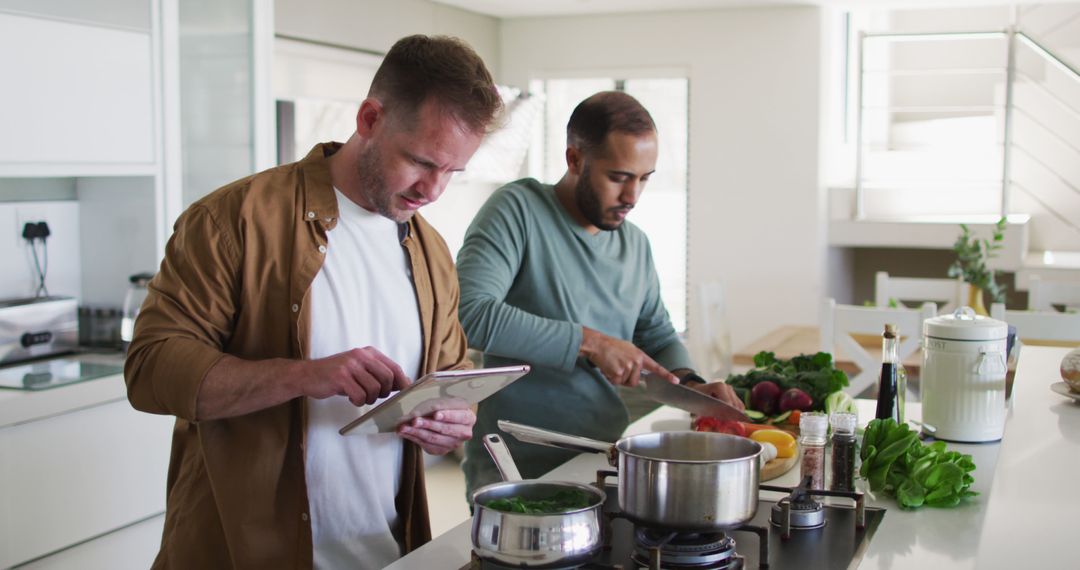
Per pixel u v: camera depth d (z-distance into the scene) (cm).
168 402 147
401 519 172
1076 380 220
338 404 159
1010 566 128
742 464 131
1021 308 644
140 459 301
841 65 654
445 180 154
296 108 459
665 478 131
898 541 143
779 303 604
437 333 172
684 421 226
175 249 154
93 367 301
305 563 157
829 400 221
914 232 605
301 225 157
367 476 163
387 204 155
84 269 347
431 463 527
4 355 304
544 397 215
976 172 729
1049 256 656
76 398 278
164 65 326
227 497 154
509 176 589
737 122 601
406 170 151
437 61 147
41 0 288
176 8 329
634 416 263
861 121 627
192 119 338
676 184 640
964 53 785
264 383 145
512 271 214
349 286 161
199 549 158
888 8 602
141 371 149
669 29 607
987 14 774
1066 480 166
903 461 166
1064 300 455
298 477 156
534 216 215
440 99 146
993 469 181
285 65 471
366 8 513
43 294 336
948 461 163
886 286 484
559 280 216
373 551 164
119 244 338
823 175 603
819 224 594
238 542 154
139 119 321
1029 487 162
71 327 325
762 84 594
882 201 740
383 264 165
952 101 794
